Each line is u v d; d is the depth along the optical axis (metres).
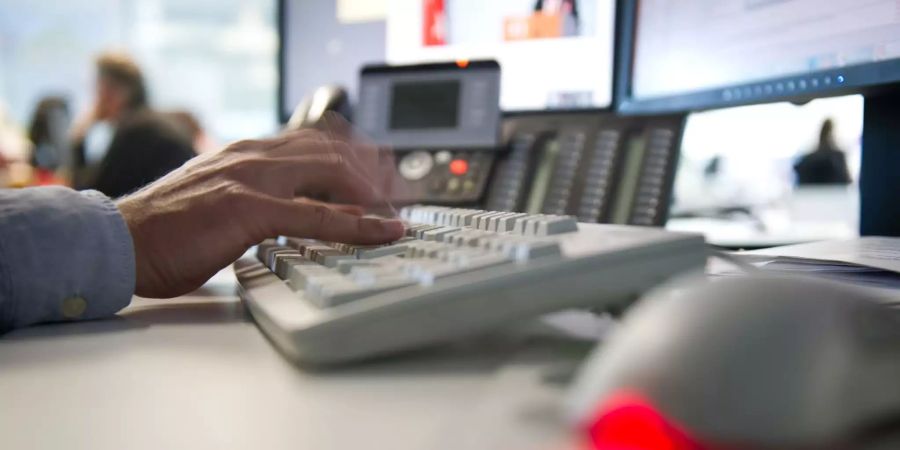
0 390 0.28
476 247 0.38
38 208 0.44
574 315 0.40
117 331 0.40
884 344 0.22
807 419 0.19
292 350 0.30
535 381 0.26
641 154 0.78
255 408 0.25
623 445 0.19
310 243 0.55
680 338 0.20
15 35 4.39
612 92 0.92
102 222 0.45
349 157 0.62
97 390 0.28
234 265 0.58
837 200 1.31
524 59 0.97
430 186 0.89
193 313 0.46
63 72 4.44
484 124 0.90
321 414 0.24
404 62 1.08
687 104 0.80
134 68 2.55
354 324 0.30
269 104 4.39
